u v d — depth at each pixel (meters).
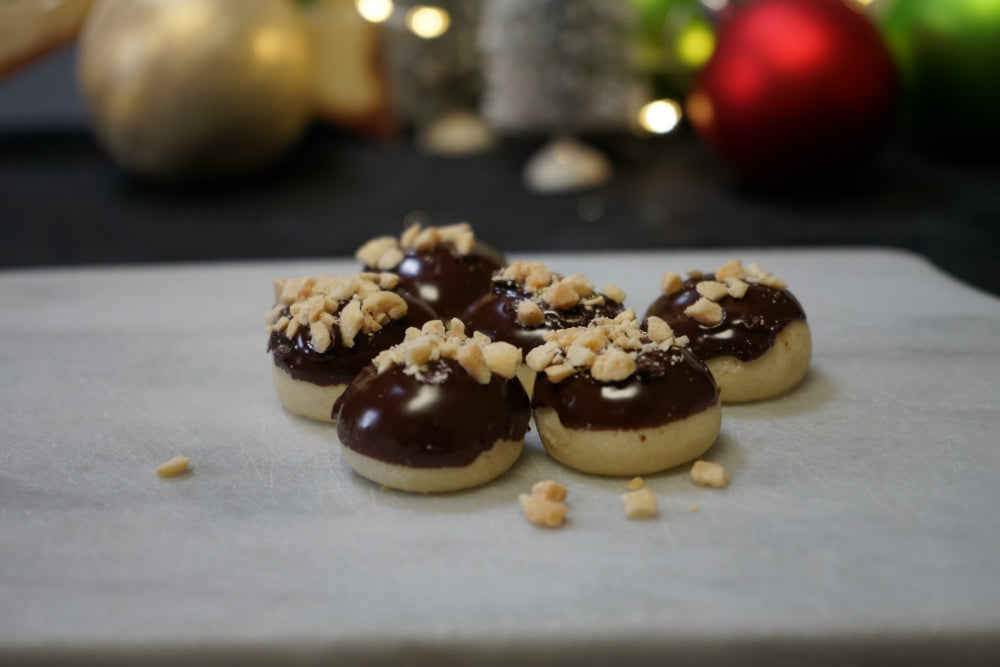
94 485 0.31
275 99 0.53
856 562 0.28
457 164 0.60
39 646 0.27
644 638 0.27
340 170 0.59
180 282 0.42
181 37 0.52
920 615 0.27
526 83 0.54
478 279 0.36
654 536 0.29
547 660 0.27
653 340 0.32
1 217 0.54
